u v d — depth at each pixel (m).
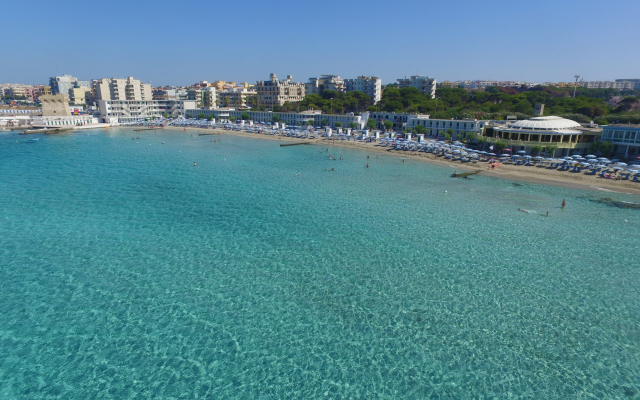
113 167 83.62
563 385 23.66
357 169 82.44
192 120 188.75
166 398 22.61
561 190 64.00
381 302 31.73
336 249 41.38
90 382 23.72
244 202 57.81
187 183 69.50
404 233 45.75
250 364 25.25
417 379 24.11
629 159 78.94
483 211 53.66
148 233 45.56
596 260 38.88
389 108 162.88
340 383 23.81
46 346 26.58
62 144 121.00
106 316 29.78
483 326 28.83
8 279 34.75
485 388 23.45
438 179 72.75
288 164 88.06
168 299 32.00
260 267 37.38
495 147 91.62
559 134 86.44
